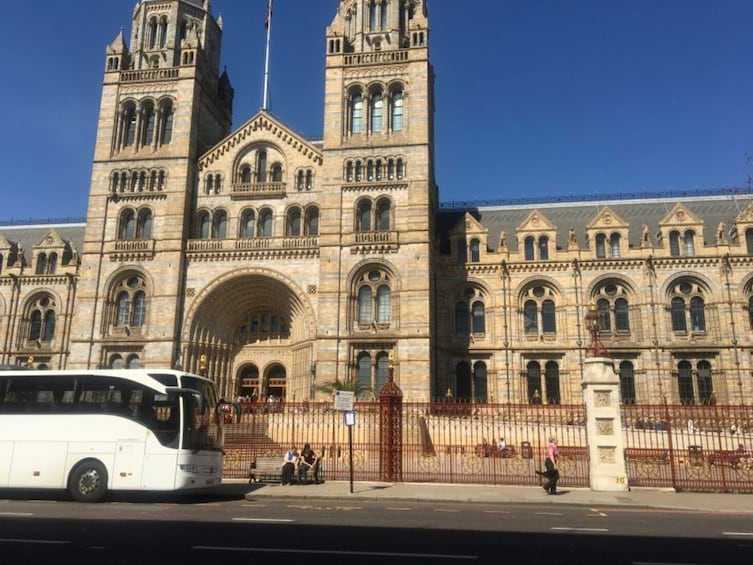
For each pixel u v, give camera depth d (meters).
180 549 14.85
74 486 25.75
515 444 41.16
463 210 68.81
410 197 55.50
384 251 54.81
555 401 58.34
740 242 58.44
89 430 26.41
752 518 21.83
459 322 61.47
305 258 56.50
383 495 26.98
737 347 56.25
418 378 51.66
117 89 62.22
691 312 58.41
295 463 32.34
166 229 57.62
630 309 59.09
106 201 59.31
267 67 65.38
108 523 18.88
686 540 16.91
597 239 61.19
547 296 60.66
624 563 13.95
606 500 25.81
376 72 59.06
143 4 65.44
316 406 41.09
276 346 60.19
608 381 29.94
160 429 26.19
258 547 15.15
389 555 14.42
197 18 66.69
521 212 67.25
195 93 61.44
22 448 26.48
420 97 57.53
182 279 57.06
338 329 53.59
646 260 59.22
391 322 53.75
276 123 60.34
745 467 31.86
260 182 59.41
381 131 58.00
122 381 27.09
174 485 25.52
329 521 19.56
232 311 59.44
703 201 64.94
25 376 27.64
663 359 57.28
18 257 68.00
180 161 59.16
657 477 31.70
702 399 56.50
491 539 16.67
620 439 29.25
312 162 59.31
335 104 58.69
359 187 56.47
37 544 15.34
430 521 19.86
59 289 66.38
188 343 55.59
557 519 20.83
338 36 60.31
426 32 58.94
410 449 36.38
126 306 57.28
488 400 59.00
